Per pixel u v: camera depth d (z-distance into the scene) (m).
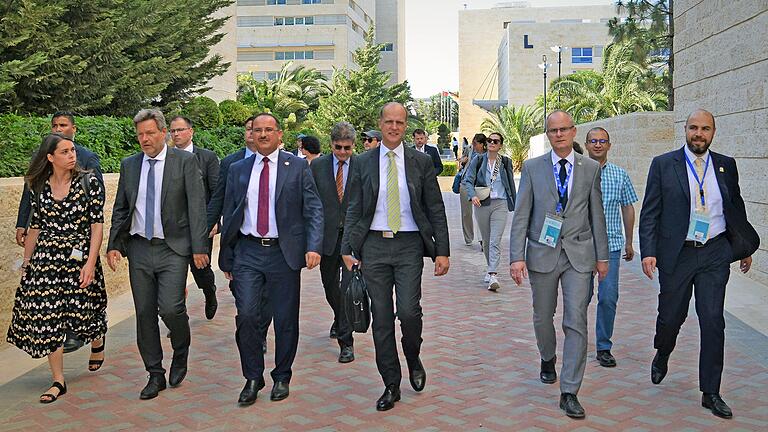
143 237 5.29
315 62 77.75
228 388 5.48
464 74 81.44
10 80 11.33
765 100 9.14
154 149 5.26
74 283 5.34
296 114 52.34
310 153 7.90
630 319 7.56
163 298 5.29
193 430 4.64
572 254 5.03
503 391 5.36
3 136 8.03
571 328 4.96
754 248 5.00
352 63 80.88
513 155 47.59
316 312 8.09
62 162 5.29
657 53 24.64
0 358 6.33
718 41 10.74
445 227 5.16
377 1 111.81
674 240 5.06
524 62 65.75
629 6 23.56
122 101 14.73
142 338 5.33
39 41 11.67
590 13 80.31
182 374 5.57
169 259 5.30
